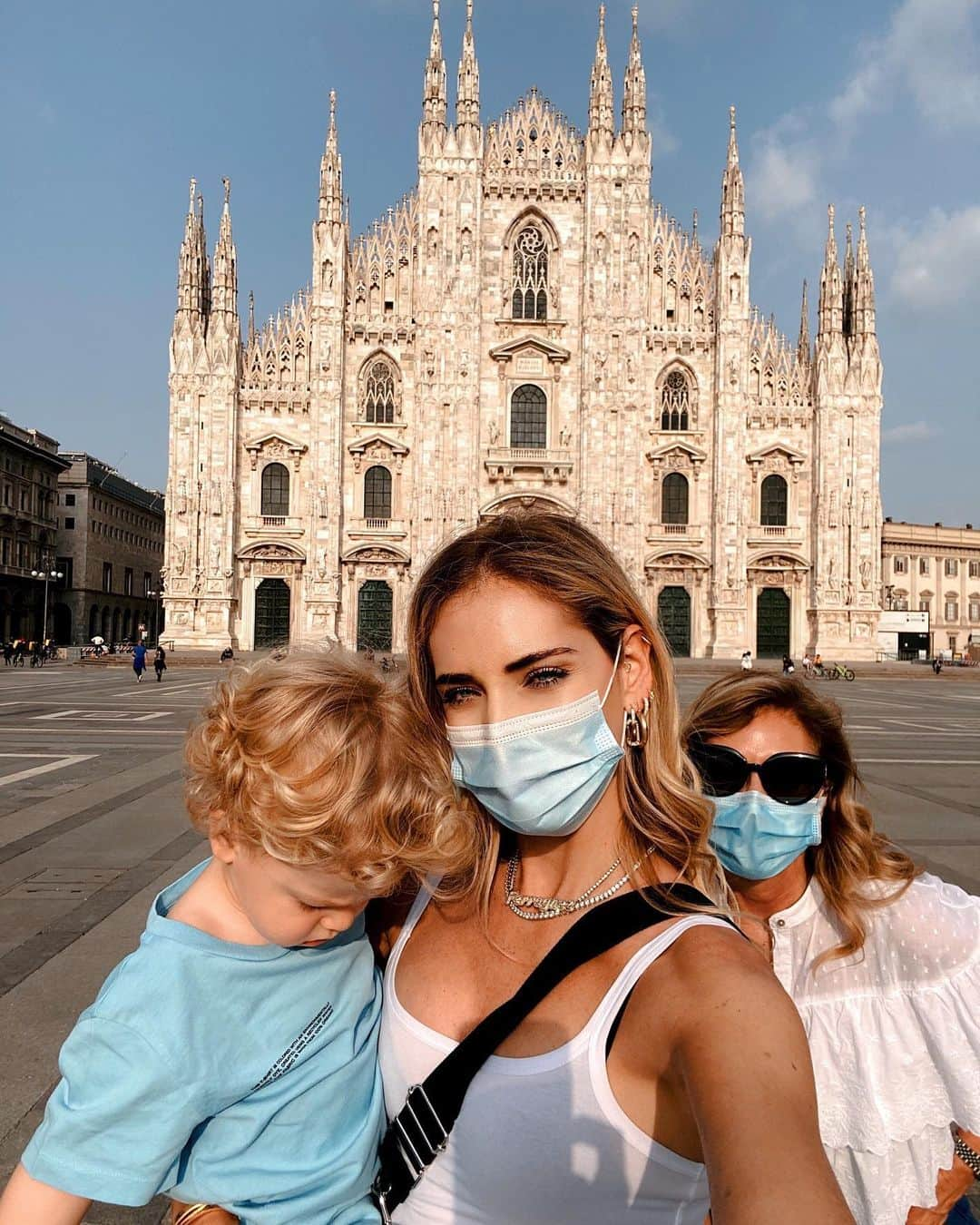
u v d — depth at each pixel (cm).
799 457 6419
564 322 6400
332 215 6203
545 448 6391
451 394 6278
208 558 6178
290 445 6303
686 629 6425
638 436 6294
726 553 6281
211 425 6181
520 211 6412
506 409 6397
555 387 6397
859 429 6369
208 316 6391
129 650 9025
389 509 6388
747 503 6450
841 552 6359
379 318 6372
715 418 6362
